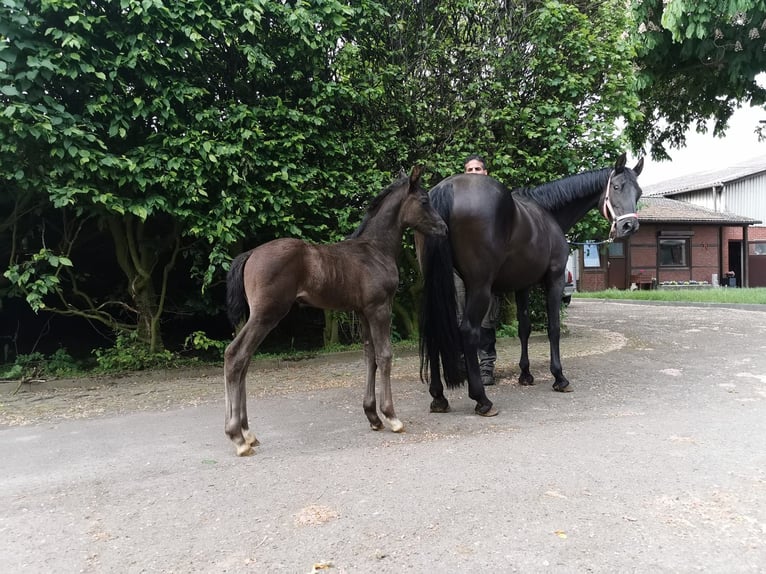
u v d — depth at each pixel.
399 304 8.55
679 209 24.84
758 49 9.34
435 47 7.25
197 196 5.64
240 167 5.89
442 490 2.95
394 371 6.55
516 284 5.02
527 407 4.76
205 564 2.26
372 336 4.07
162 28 5.31
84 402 5.20
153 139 5.68
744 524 2.53
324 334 7.97
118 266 7.77
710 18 8.39
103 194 5.35
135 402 5.20
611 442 3.71
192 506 2.83
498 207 4.46
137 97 5.42
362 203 7.10
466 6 6.97
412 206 4.18
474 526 2.53
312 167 6.38
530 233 4.85
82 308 7.65
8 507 2.87
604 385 5.55
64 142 4.98
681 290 19.80
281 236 6.55
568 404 4.83
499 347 8.16
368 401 4.13
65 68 4.96
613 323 11.03
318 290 3.82
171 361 6.54
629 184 5.17
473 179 4.55
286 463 3.45
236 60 6.19
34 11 5.07
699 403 4.77
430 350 4.46
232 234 5.83
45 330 8.16
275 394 5.45
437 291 4.35
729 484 2.99
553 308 5.31
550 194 5.46
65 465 3.52
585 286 22.62
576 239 8.09
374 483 3.07
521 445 3.68
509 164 7.10
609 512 2.66
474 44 7.44
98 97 5.27
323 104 6.35
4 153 5.00
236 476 3.24
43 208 6.15
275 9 5.67
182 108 5.80
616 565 2.19
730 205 26.59
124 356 6.24
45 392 5.61
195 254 6.60
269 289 3.62
